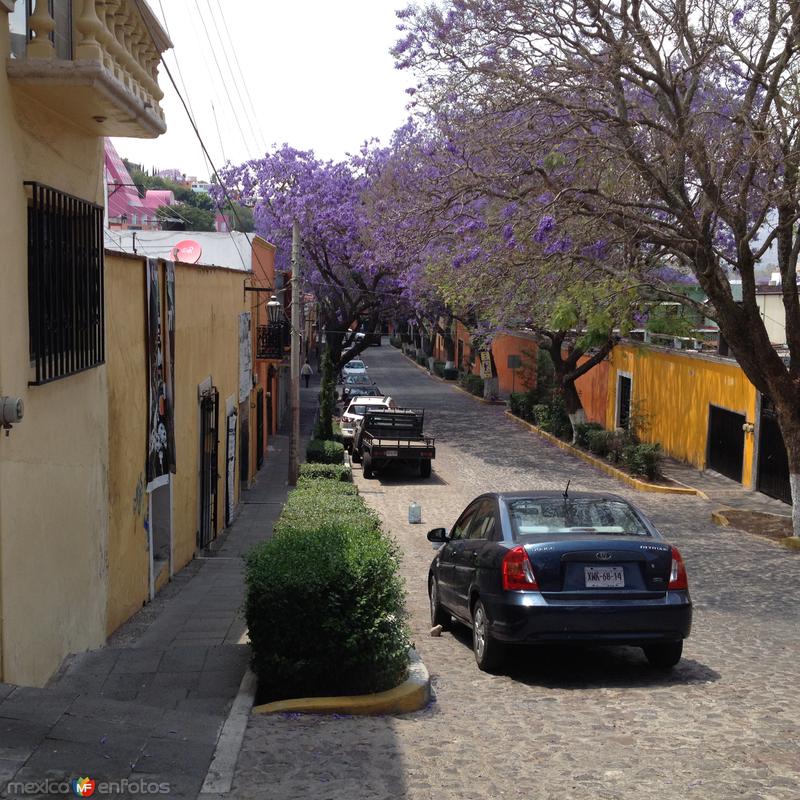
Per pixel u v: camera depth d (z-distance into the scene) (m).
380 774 5.18
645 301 20.11
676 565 7.89
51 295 7.17
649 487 25.20
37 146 6.99
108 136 8.41
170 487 13.90
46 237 7.10
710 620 11.12
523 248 18.36
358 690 6.67
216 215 46.44
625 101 17.31
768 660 8.87
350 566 6.62
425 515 22.50
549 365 41.81
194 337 16.11
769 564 15.51
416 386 61.72
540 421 38.50
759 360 17.88
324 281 42.75
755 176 18.92
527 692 7.45
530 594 7.70
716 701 7.07
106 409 9.34
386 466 29.03
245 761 5.28
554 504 8.73
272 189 40.53
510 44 17.58
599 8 16.94
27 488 6.68
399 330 93.75
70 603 7.88
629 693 7.38
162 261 12.85
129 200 41.00
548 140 17.30
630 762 5.49
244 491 26.84
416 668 7.21
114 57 7.67
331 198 39.25
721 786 5.05
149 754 5.08
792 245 19.17
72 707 5.61
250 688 6.64
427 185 20.31
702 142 16.66
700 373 28.05
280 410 45.50
